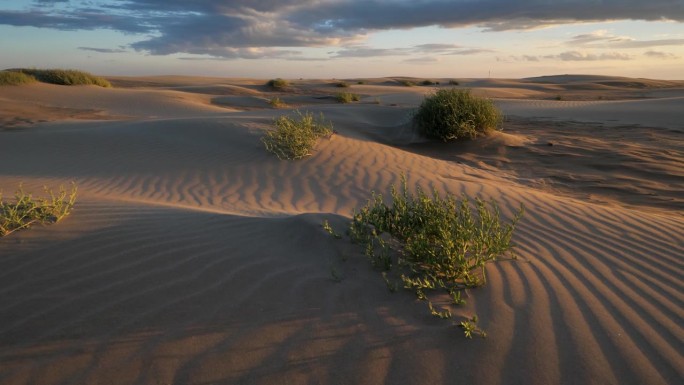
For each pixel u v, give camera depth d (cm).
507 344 287
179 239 432
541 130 1653
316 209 725
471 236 391
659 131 1573
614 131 1602
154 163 1041
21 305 317
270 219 508
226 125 1316
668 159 1116
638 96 4103
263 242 437
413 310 324
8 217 438
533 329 305
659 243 503
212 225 479
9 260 376
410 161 1044
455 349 281
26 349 273
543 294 357
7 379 248
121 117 2228
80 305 318
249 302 328
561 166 1093
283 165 989
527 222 583
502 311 327
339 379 254
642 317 328
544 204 682
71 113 2262
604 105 2400
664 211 739
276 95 3966
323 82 6219
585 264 430
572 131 1617
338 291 347
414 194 783
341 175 915
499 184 910
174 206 592
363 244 425
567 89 5512
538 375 260
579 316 325
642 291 373
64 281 349
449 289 350
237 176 938
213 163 1023
